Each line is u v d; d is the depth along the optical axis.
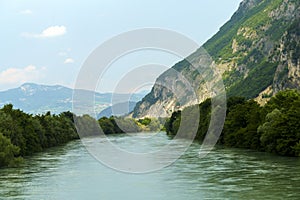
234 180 63.72
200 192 55.88
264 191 55.84
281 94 124.94
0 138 87.25
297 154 94.25
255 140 111.81
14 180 68.31
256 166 78.31
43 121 143.25
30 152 115.06
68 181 66.12
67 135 164.38
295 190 56.09
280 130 99.06
